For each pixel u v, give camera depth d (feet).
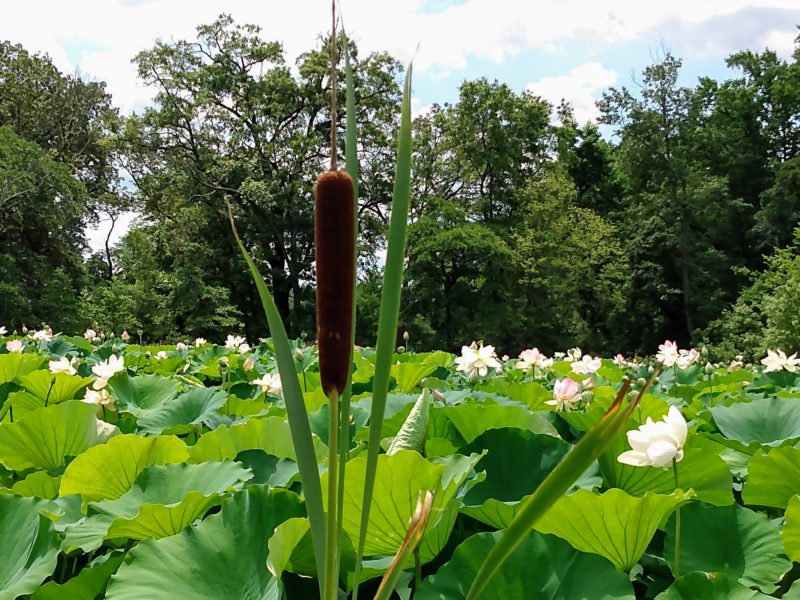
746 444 9.55
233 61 110.01
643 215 130.00
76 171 122.31
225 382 16.47
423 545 5.87
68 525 6.61
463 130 124.88
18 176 90.74
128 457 7.70
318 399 12.70
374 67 109.50
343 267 3.22
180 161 109.50
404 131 3.42
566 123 156.76
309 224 108.37
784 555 5.86
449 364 22.00
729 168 136.56
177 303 101.35
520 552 5.37
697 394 15.98
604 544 5.59
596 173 162.40
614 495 5.24
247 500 6.01
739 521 6.23
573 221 120.47
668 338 130.72
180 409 12.87
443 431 9.41
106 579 5.78
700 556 6.07
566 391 10.33
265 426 8.96
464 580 5.28
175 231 104.32
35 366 16.35
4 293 85.05
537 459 7.51
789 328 80.48
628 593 4.94
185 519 6.26
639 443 5.53
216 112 109.19
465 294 111.34
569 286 119.34
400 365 15.62
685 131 128.67
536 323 116.78
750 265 127.13
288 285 110.73
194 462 8.77
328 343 3.24
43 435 9.35
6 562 6.08
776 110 139.33
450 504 5.77
